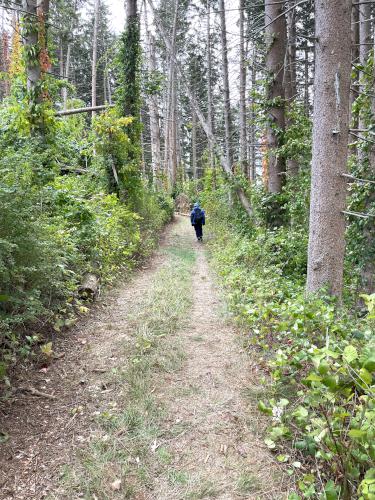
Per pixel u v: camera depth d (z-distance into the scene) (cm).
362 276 631
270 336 398
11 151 654
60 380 335
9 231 370
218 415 290
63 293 466
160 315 498
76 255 543
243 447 255
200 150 4466
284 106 880
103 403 303
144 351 392
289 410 276
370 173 615
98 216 754
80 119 1407
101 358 377
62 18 1197
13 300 348
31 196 425
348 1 387
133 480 227
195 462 243
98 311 517
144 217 1211
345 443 203
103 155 1098
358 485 186
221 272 763
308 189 789
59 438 262
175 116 3092
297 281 650
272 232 821
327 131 403
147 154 3241
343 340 262
